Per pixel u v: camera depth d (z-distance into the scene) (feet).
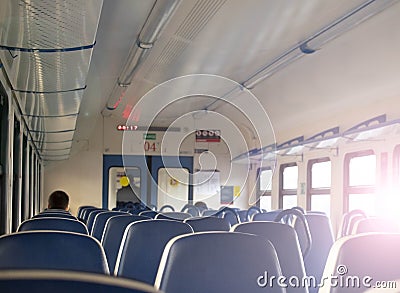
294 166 30.22
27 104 15.74
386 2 13.34
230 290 4.91
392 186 19.60
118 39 19.07
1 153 13.70
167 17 15.12
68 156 33.91
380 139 20.45
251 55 20.77
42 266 5.42
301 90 24.38
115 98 29.91
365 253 4.94
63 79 12.89
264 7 15.42
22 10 7.69
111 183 37.24
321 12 15.35
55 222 9.41
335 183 24.58
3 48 9.73
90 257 5.56
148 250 8.34
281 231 7.23
